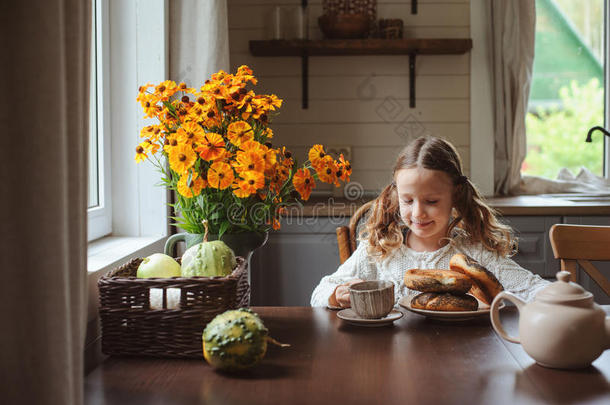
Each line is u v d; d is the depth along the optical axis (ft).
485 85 10.07
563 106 10.91
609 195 9.70
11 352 2.22
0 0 2.14
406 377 3.06
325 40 9.43
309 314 4.34
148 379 3.11
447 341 3.63
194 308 3.40
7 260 2.20
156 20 6.28
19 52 2.15
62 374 2.23
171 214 6.68
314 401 2.78
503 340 3.64
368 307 3.86
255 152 4.14
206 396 2.87
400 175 4.94
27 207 2.18
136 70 6.29
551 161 10.94
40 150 2.16
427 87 10.14
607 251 5.11
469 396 2.82
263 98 4.46
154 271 3.64
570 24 10.84
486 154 10.12
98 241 5.95
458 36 10.09
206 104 4.27
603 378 3.03
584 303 3.10
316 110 10.18
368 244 5.42
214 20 6.59
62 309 2.22
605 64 10.84
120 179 6.36
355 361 3.31
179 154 4.07
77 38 2.38
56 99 2.18
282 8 9.50
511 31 9.75
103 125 6.12
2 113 2.17
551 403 2.74
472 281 4.09
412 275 4.06
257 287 8.47
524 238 8.29
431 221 4.91
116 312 3.43
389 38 9.62
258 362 3.14
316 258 8.42
